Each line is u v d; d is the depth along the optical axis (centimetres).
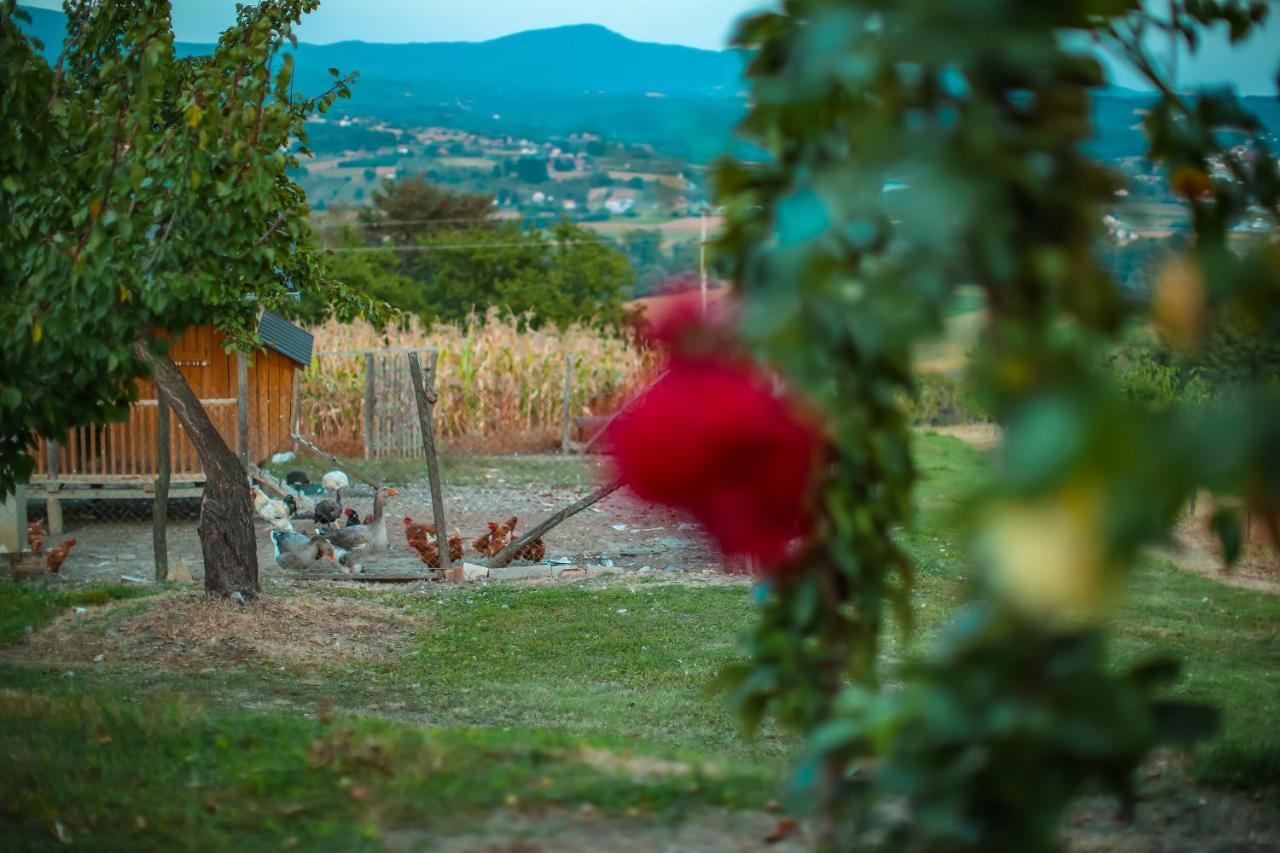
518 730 661
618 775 517
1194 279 132
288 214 966
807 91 165
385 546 1653
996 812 150
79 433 1867
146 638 1088
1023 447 103
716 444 171
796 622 284
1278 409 98
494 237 6269
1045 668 148
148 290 780
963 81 153
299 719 753
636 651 1119
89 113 779
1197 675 1005
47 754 575
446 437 2747
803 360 163
